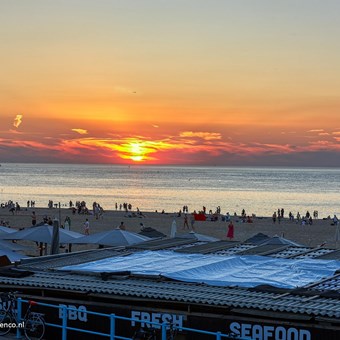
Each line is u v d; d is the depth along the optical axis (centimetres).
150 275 1786
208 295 1588
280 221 8950
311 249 2434
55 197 17362
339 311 1420
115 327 1644
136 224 7850
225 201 16900
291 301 1520
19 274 1842
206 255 2230
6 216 8912
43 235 3334
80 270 1883
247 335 1490
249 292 1625
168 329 1480
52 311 1725
